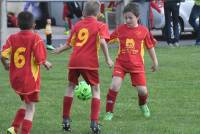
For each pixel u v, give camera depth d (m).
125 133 15.98
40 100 20.27
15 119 15.30
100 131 16.05
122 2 39.12
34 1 38.12
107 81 24.05
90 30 16.09
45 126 16.80
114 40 17.78
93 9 16.27
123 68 17.66
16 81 14.88
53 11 49.56
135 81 17.67
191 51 34.38
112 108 17.67
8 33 40.31
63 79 24.53
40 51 14.76
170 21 36.84
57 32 44.88
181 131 16.14
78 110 18.78
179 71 26.62
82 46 16.05
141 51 17.67
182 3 41.75
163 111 18.73
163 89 22.30
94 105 15.88
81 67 15.95
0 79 24.62
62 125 16.34
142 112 18.14
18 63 14.86
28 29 14.97
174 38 37.06
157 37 43.50
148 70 26.86
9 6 46.66
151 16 38.22
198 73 26.06
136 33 17.59
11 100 20.42
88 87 17.64
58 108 19.09
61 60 30.33
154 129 16.41
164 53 33.41
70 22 42.69
